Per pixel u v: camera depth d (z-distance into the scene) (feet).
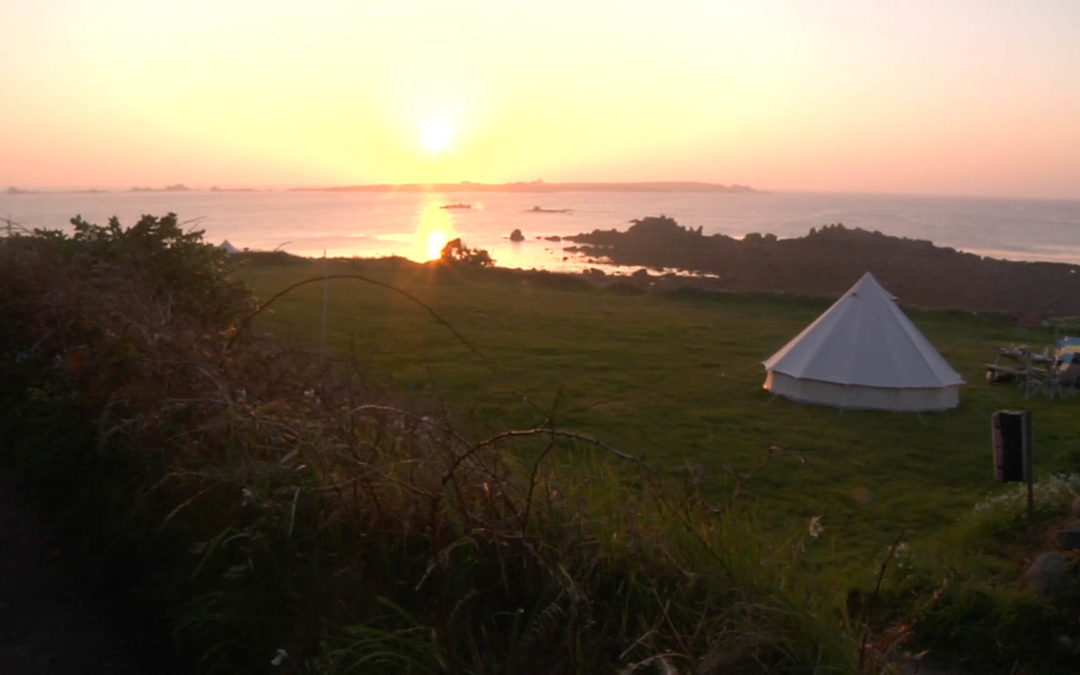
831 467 39.01
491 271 120.26
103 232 31.07
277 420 15.43
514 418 43.68
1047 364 63.26
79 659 13.24
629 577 12.42
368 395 18.65
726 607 11.84
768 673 10.71
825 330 53.52
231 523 13.56
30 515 18.16
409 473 14.20
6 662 13.07
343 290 94.53
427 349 62.44
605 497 14.64
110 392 18.43
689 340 73.36
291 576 12.47
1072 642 19.20
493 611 12.14
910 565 22.48
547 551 12.75
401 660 10.97
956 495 35.50
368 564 12.93
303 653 11.58
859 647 11.71
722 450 40.81
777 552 13.61
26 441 19.10
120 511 15.75
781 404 51.57
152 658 13.38
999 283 172.96
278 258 112.98
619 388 53.57
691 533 13.28
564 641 11.32
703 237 254.68
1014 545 26.03
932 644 19.84
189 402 16.14
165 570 14.21
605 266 214.90
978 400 55.01
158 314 22.50
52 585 15.52
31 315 24.47
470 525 13.07
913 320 93.76
